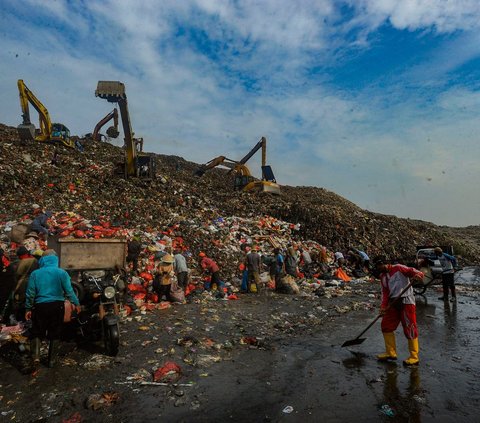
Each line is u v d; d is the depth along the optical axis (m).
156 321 7.61
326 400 4.31
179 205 21.86
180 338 6.52
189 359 5.54
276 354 5.98
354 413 3.99
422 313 9.38
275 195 31.59
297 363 5.57
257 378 4.96
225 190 32.03
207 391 4.54
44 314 5.11
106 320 5.59
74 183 20.08
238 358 5.77
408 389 4.60
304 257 16.36
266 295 11.52
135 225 15.88
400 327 7.86
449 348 6.35
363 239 22.94
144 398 4.33
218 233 17.52
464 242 33.03
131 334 6.71
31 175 19.05
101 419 3.87
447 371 5.22
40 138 28.31
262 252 17.00
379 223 26.16
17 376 4.89
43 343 6.12
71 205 16.91
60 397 4.33
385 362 5.62
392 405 4.18
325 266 16.67
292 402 4.26
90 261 6.62
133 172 23.83
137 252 10.52
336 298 11.45
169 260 9.60
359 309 9.91
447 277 11.20
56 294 5.22
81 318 6.09
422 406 4.14
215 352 5.99
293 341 6.79
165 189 24.20
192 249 14.73
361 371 5.23
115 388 4.57
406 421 3.83
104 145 38.59
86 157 28.30
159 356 5.67
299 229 23.80
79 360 5.44
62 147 28.47
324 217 24.33
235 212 25.17
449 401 4.27
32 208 15.12
